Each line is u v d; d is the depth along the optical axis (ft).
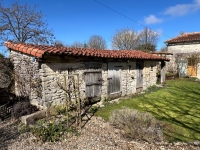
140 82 32.81
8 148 11.60
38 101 18.62
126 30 98.22
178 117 17.98
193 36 50.96
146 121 14.43
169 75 48.83
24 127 14.83
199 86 36.91
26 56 19.38
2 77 21.75
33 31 49.21
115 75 26.40
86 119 17.24
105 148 11.62
